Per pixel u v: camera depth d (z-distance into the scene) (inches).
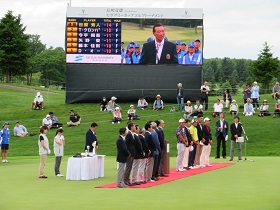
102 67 2231.8
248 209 637.9
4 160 1430.9
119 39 2226.9
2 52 4148.6
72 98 2258.9
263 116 1995.6
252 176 1020.5
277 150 1654.8
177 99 2123.5
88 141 1055.0
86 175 983.0
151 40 2225.6
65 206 675.4
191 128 1186.6
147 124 944.3
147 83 2225.6
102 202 706.2
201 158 1212.5
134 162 908.0
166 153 1034.7
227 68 6407.5
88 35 2226.9
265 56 3503.9
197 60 2222.0
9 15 4296.3
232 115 2006.6
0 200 735.1
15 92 3580.2
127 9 2223.2
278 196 753.6
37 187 879.7
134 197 751.7
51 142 1822.1
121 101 2241.6
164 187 869.2
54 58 6092.5
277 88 2284.7
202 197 746.2
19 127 1925.4
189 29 2222.0
